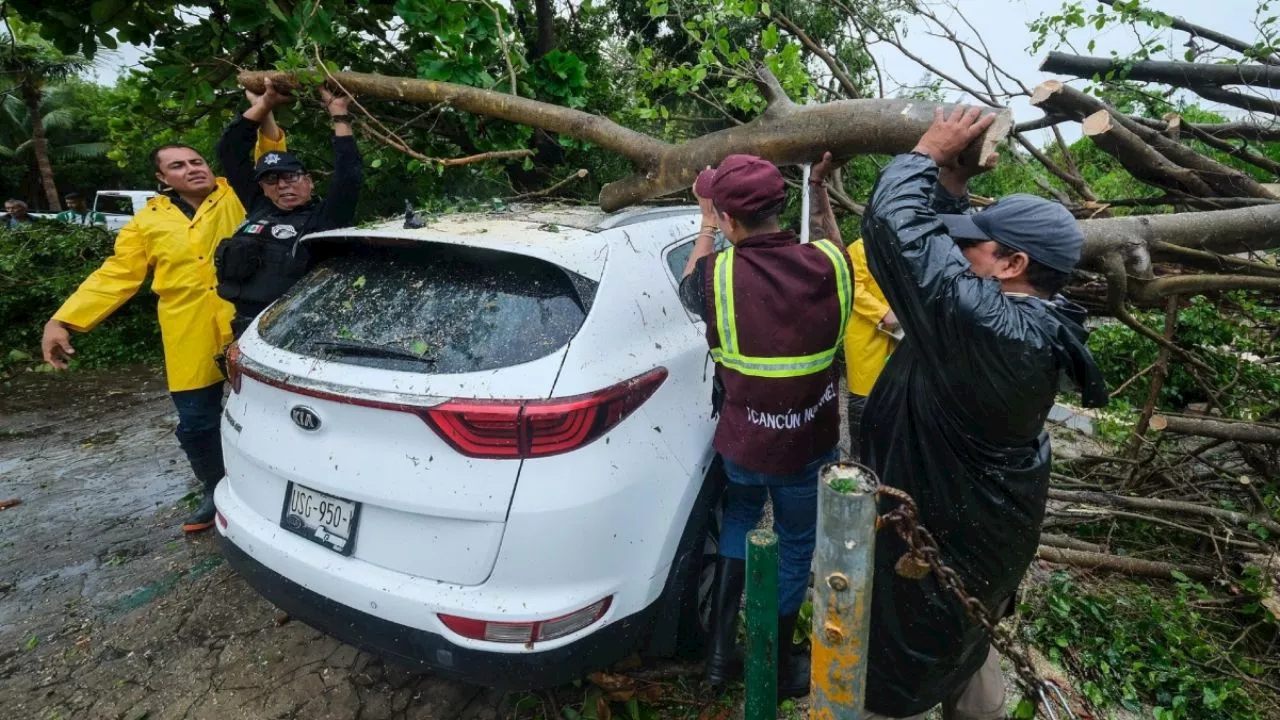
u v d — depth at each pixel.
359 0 3.89
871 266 1.40
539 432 1.69
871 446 1.61
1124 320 2.27
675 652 2.18
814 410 1.88
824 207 2.27
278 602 2.02
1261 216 1.92
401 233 2.06
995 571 1.48
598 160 5.81
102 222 10.40
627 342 1.96
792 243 1.84
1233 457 3.76
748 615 1.41
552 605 1.73
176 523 3.53
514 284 1.93
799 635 2.41
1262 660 2.44
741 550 2.14
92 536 3.41
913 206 1.34
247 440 2.07
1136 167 2.45
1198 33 2.94
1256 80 2.85
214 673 2.42
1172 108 3.10
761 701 1.45
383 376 1.79
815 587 1.20
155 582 2.99
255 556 2.06
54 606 2.84
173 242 3.11
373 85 3.30
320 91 3.28
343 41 4.21
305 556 1.91
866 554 1.14
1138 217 1.95
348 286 2.14
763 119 2.42
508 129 4.10
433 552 1.76
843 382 5.05
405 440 1.74
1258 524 2.83
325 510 1.91
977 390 1.26
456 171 4.51
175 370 3.19
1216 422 3.24
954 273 1.26
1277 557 2.81
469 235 2.02
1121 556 2.96
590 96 5.42
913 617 1.51
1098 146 2.39
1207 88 2.99
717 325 1.83
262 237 2.99
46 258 7.97
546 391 1.72
